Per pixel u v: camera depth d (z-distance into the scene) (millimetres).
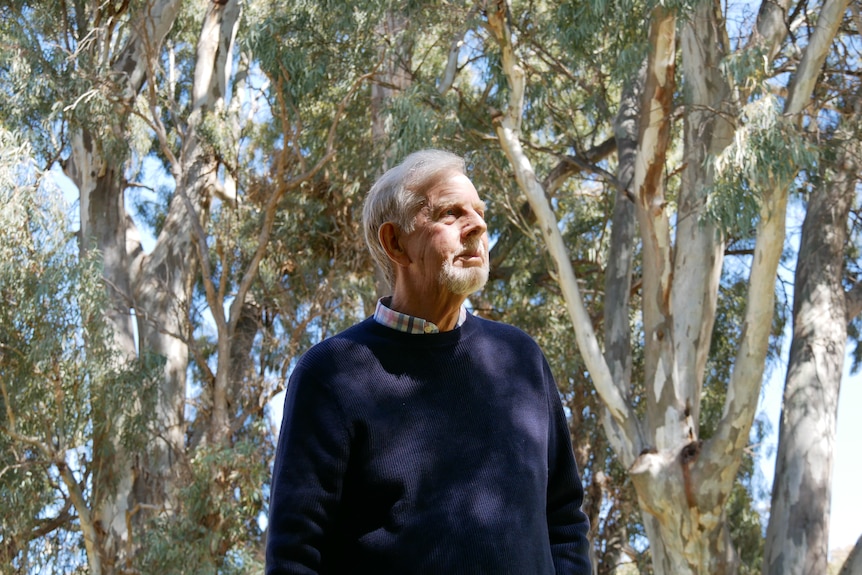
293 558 1992
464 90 13852
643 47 9953
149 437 13062
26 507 11938
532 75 12469
